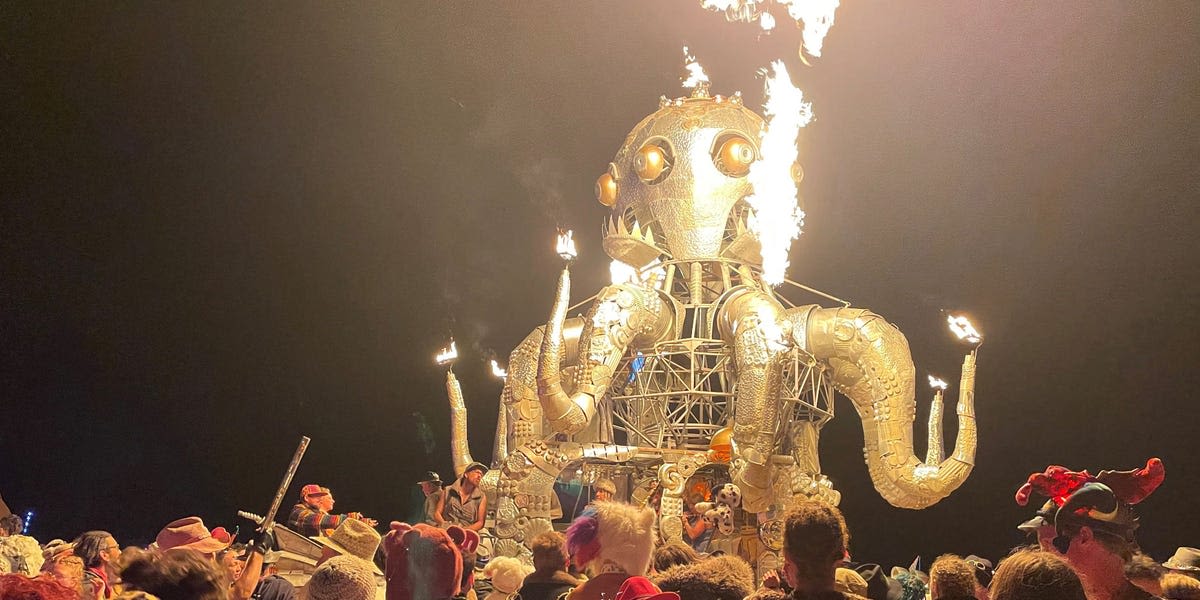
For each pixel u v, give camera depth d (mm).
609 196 10391
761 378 8719
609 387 9992
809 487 8820
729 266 10070
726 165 9852
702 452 9141
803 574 3363
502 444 10414
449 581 4000
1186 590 3654
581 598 3908
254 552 5199
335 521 7770
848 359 9328
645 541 4023
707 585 3777
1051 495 4254
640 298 9594
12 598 3100
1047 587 2910
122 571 3115
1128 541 3689
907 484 8938
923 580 5586
